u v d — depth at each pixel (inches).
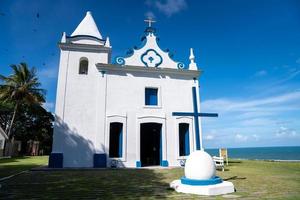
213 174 320.8
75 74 634.8
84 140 602.9
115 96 639.8
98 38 666.2
